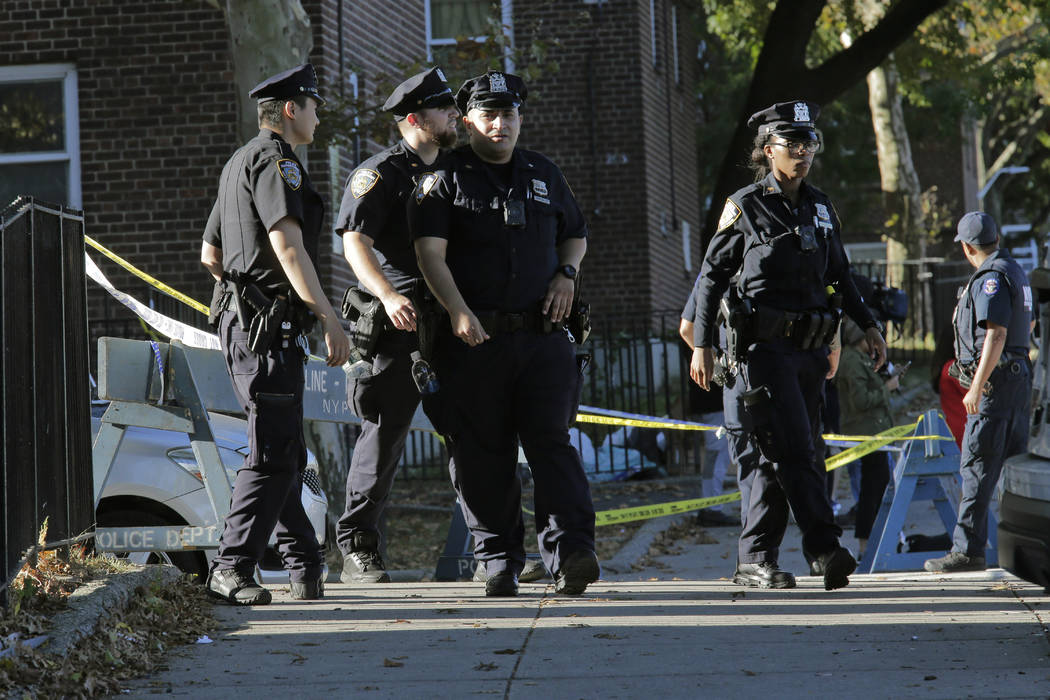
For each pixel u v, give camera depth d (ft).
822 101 221.46
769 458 72.74
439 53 144.66
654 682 51.06
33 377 63.57
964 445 86.69
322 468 114.62
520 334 67.51
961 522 86.74
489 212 67.15
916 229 341.21
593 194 239.30
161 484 79.20
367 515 84.28
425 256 66.49
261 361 67.51
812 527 71.87
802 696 48.37
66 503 67.97
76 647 54.80
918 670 52.11
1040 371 73.77
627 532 132.46
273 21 109.09
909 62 290.56
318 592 72.74
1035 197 568.41
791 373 72.13
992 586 75.66
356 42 156.46
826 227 73.46
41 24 159.02
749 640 58.70
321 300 66.13
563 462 68.49
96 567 67.56
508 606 68.69
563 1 239.09
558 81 239.91
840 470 135.13
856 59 218.38
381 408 80.33
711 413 133.59
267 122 69.46
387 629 62.59
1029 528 69.67
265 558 84.28
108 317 153.89
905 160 341.00
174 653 58.29
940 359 104.99
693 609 67.10
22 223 63.16
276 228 66.08
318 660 56.34
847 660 54.29
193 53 157.69
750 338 72.23
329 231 150.20
